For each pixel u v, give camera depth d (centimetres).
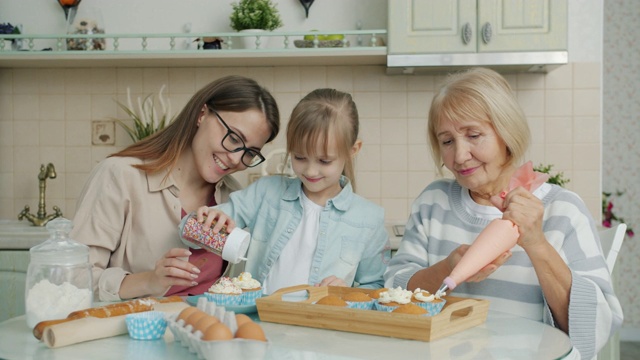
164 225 161
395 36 255
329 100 156
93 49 270
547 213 130
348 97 162
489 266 107
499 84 128
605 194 432
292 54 258
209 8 287
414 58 254
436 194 145
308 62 277
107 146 289
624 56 462
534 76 280
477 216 136
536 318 124
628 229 451
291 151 154
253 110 156
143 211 160
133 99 288
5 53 260
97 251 155
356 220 161
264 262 159
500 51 252
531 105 281
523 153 128
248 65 285
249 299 123
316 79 285
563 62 250
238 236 134
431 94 283
